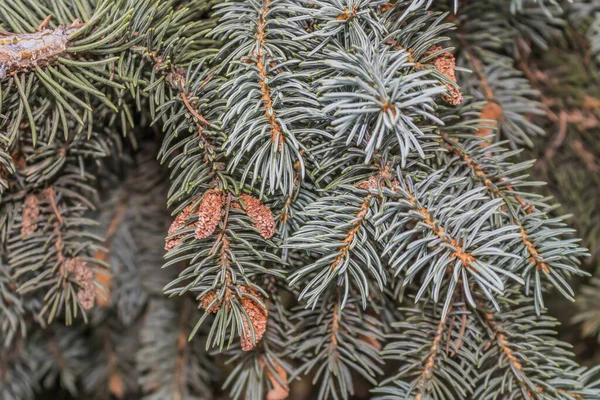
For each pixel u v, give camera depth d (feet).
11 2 1.65
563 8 1.89
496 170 1.67
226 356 2.00
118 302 2.17
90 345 2.34
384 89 1.48
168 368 2.16
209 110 1.64
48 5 1.70
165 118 1.67
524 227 1.63
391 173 1.60
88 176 1.82
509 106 1.86
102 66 1.66
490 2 1.84
